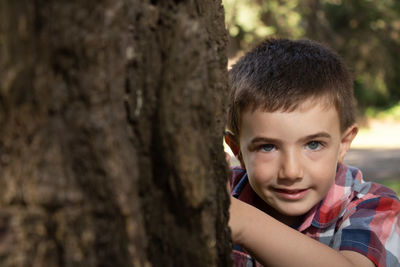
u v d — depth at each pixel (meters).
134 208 0.89
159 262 0.98
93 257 0.86
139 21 0.94
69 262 0.85
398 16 18.31
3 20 0.80
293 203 1.72
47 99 0.83
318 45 2.08
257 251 1.36
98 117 0.85
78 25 0.83
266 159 1.73
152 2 0.97
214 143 1.04
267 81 1.76
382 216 1.71
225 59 1.22
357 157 11.77
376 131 16.95
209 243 0.98
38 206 0.83
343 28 18.27
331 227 1.77
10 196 0.83
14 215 0.83
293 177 1.68
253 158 1.76
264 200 1.79
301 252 1.36
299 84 1.73
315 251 1.36
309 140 1.69
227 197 1.13
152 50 0.96
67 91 0.84
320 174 1.71
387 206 1.75
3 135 0.83
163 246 0.97
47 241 0.84
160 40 0.96
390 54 18.47
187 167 0.92
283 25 16.02
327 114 1.73
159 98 0.94
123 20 0.87
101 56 0.84
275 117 1.69
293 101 1.68
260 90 1.74
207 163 0.96
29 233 0.83
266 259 1.35
